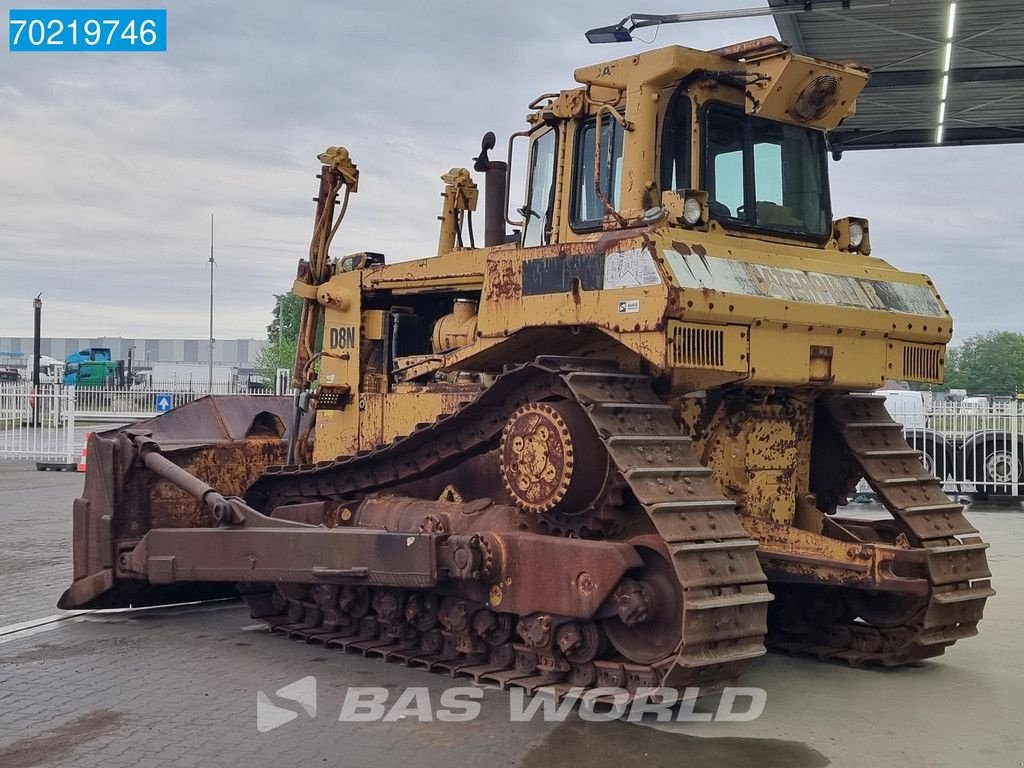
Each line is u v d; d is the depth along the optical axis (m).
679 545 5.85
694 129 7.05
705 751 5.78
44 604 9.76
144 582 8.98
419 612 7.57
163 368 67.69
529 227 7.99
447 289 8.68
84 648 8.10
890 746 5.89
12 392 24.50
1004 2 11.18
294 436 9.55
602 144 7.34
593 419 6.25
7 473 22.77
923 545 7.30
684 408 7.04
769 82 7.07
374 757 5.66
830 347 6.97
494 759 5.64
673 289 6.09
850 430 7.86
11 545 12.98
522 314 7.05
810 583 7.38
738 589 6.00
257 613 8.75
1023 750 5.84
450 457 7.77
